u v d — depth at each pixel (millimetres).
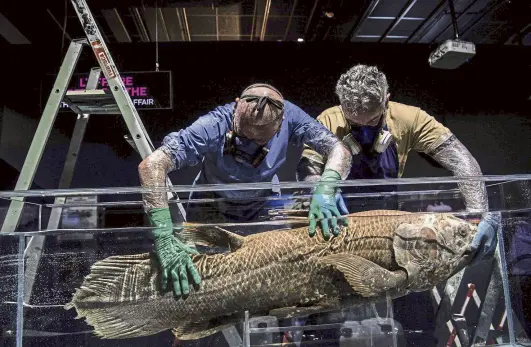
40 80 3352
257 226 1754
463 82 3713
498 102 3752
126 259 1684
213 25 3346
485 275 1762
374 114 2160
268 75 3619
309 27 3393
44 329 1617
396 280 1707
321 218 1745
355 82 2143
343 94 2182
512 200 1779
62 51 3342
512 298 1726
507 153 3791
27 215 1714
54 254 1646
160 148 1979
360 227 1759
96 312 1664
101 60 2256
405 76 3684
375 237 1750
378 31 3467
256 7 3129
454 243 1740
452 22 3307
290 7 3141
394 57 3639
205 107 3582
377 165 2355
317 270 1731
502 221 1757
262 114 1875
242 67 3598
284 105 2041
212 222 1752
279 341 1691
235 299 1713
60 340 1627
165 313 1698
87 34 2266
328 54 3613
